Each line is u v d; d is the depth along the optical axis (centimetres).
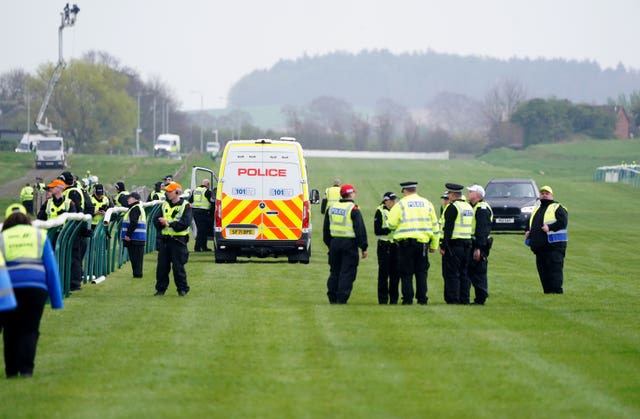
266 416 3453
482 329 5406
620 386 3981
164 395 3775
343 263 6712
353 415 3469
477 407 3600
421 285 6694
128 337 5119
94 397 3750
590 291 7719
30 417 3453
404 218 6644
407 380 4041
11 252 4166
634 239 14412
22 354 4131
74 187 7975
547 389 3900
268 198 9550
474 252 6681
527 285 8156
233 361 4438
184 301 6762
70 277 7125
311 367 4297
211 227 11381
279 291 7475
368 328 5419
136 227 8512
